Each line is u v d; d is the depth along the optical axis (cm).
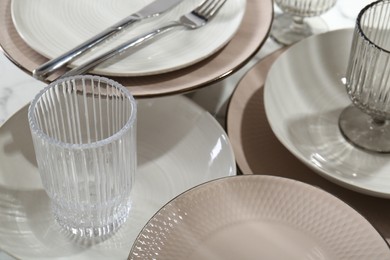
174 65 67
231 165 64
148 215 63
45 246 59
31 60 68
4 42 70
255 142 70
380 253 54
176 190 65
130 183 61
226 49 72
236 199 58
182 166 67
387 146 71
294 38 88
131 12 76
